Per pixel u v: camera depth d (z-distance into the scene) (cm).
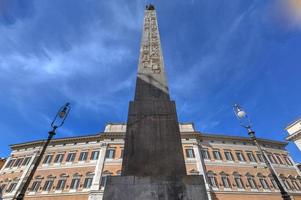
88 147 2789
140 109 487
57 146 2867
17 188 2395
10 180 2555
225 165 2655
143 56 700
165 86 571
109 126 3006
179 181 322
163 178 328
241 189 2419
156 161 372
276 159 2939
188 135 2859
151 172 354
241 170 2636
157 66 651
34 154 2794
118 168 2469
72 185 2369
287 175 2752
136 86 570
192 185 316
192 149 2712
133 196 303
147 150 391
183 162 371
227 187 2409
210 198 2241
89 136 2880
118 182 322
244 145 2981
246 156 2834
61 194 2289
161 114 472
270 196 2423
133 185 317
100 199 2166
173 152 388
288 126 2430
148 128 437
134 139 412
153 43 765
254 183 2527
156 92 548
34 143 2952
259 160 2817
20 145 3002
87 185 2344
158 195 304
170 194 304
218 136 2962
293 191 2559
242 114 888
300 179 2770
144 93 543
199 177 330
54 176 2484
